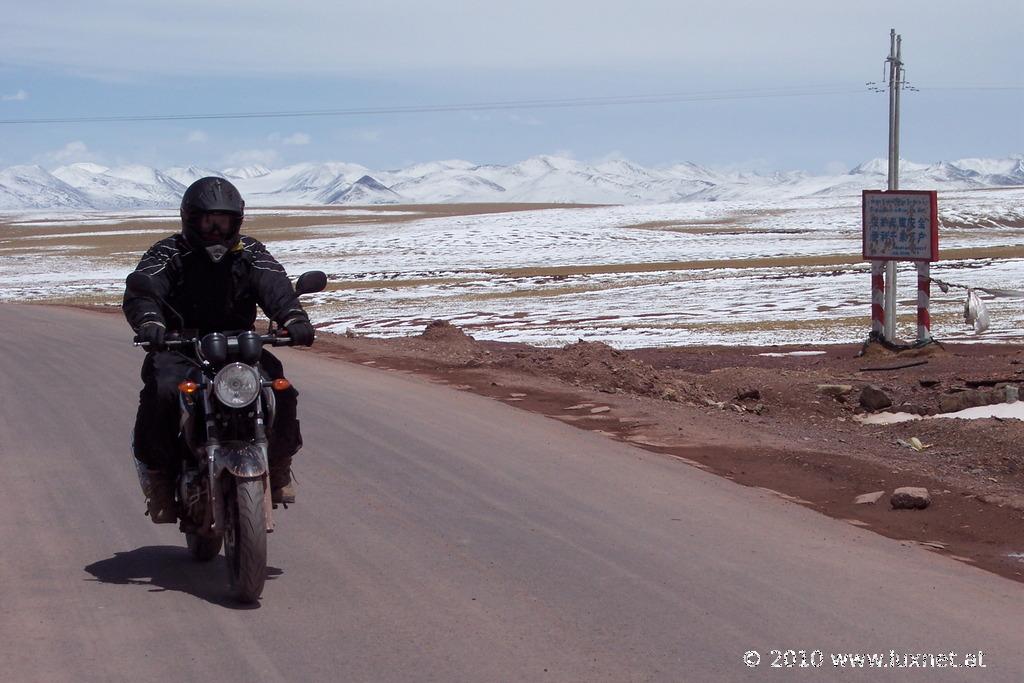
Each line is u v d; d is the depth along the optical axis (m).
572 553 7.26
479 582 6.61
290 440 6.54
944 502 9.06
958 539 8.16
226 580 6.70
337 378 16.08
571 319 36.44
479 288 54.38
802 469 10.37
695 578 6.74
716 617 6.02
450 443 11.06
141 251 99.25
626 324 33.81
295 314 6.30
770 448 11.31
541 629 5.80
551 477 9.59
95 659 5.34
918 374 18.83
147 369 6.52
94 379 15.84
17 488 9.05
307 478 9.42
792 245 90.19
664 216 143.25
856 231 108.00
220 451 6.04
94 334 24.25
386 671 5.20
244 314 6.61
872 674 5.24
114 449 10.68
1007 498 8.96
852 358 22.56
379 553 7.24
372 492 8.95
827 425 14.38
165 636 5.68
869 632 5.84
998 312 33.22
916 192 22.16
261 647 5.52
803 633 5.79
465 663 5.31
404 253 91.69
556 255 85.50
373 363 18.62
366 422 12.20
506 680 5.11
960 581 6.87
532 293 49.94
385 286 57.72
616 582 6.64
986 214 139.75
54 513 8.29
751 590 6.52
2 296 55.66
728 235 105.06
